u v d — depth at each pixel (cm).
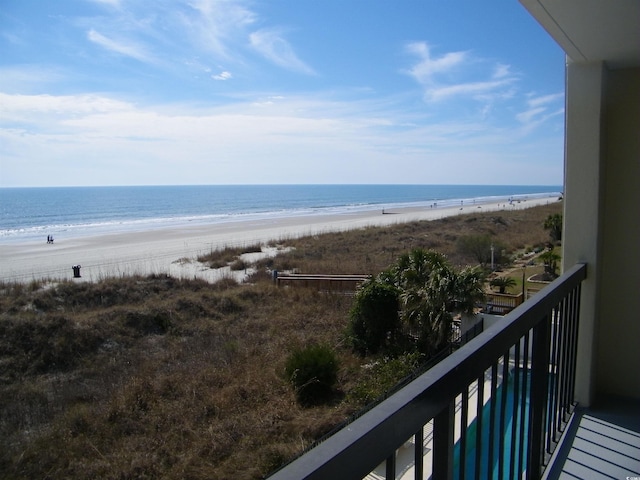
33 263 2491
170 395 963
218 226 4722
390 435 78
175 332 1391
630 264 287
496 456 368
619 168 286
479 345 118
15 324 1273
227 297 1661
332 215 6253
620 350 293
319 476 62
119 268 2261
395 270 1215
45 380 1095
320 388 921
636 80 278
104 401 955
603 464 217
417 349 1057
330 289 1759
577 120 272
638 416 267
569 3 189
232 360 1141
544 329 185
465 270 1066
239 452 736
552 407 231
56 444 794
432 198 12262
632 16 202
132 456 740
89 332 1297
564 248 281
